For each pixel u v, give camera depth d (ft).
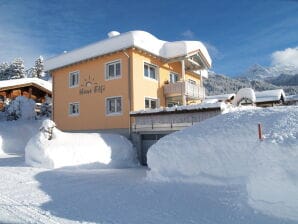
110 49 64.54
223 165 28.63
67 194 29.25
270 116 30.53
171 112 53.67
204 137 32.14
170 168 32.78
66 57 74.23
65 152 48.67
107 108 67.00
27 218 21.35
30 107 93.04
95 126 68.80
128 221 20.86
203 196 26.13
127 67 63.31
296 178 20.25
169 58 70.44
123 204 25.35
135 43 61.26
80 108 72.54
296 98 97.45
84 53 69.82
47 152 47.60
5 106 97.40
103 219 21.33
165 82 73.26
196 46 72.84
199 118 50.78
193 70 83.87
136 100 62.75
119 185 33.17
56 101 78.79
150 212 22.88
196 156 31.24
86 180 36.81
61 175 40.42
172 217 21.58
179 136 35.47
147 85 66.64
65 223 20.40
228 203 23.53
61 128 76.64
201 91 76.28
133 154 58.13
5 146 70.64
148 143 60.03
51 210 23.56
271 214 20.11
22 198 27.55
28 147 51.11
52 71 79.66
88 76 71.20
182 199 26.07
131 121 61.93
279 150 22.50
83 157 49.93
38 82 112.27
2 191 30.58
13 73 200.44
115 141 57.41
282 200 20.25
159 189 29.94
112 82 65.87
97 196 28.30
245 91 66.18
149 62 67.92
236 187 25.82
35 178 37.96
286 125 26.99
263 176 22.03
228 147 29.27
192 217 21.44
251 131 28.99
